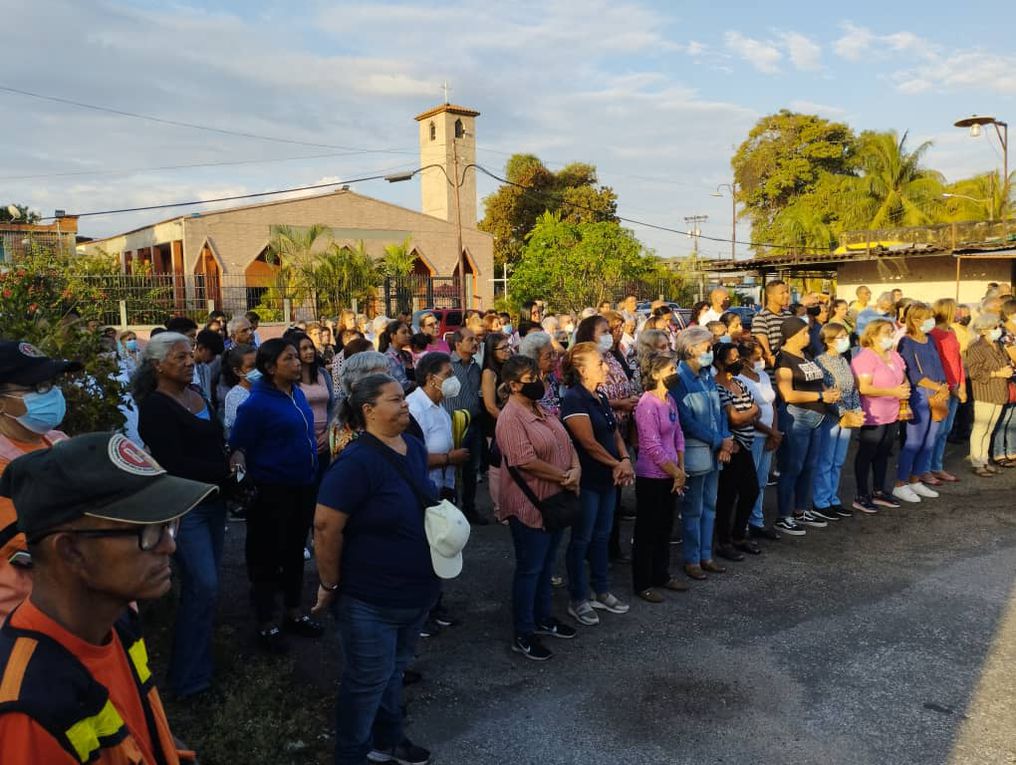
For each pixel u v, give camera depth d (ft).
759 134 155.02
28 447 8.66
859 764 11.07
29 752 3.85
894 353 23.70
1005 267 59.11
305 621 15.29
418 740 11.82
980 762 11.09
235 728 11.51
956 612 16.17
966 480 26.99
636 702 12.87
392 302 84.64
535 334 16.75
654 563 17.51
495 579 18.51
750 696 13.00
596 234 102.94
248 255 98.94
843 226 119.34
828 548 20.30
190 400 13.01
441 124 133.28
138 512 4.34
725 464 19.26
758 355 21.07
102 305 55.21
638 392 23.52
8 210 101.71
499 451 14.19
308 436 14.87
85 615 4.39
